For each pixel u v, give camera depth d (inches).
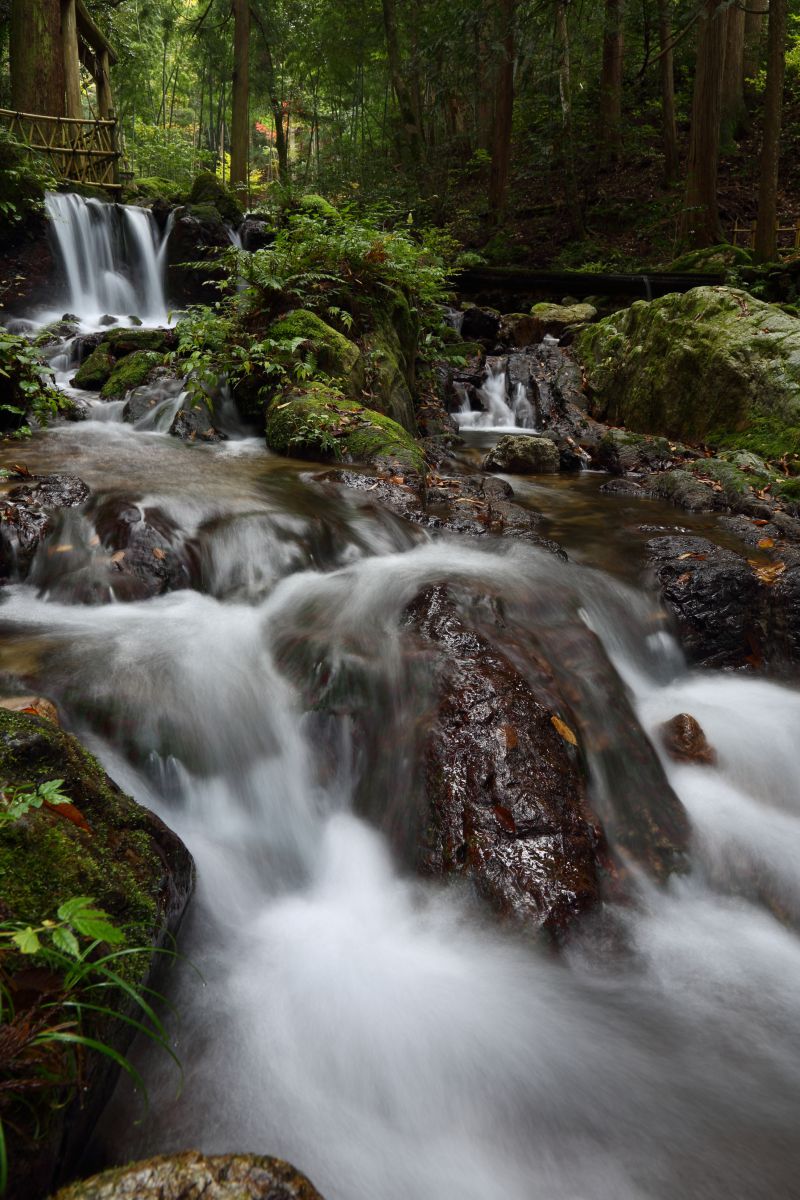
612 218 863.7
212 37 1258.0
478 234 888.9
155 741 123.7
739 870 125.9
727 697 172.2
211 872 112.0
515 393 436.5
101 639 143.6
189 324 309.6
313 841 125.8
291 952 103.7
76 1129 67.3
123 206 555.8
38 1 621.3
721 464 289.3
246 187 837.2
